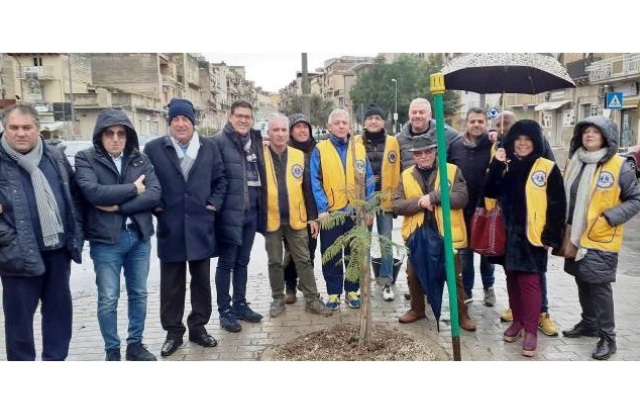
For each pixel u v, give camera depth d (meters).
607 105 17.61
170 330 4.78
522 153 4.62
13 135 3.81
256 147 5.46
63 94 45.75
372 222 5.63
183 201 4.68
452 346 4.39
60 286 4.18
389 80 48.78
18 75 43.25
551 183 4.52
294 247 5.67
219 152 4.97
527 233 4.54
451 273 4.05
